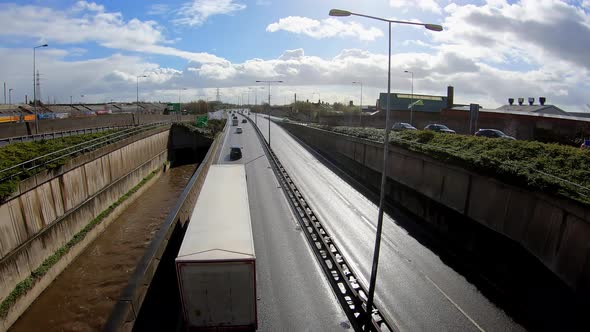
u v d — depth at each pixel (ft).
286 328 47.09
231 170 84.48
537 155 72.54
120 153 139.23
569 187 54.34
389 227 84.64
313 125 278.05
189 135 251.39
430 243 75.41
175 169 214.48
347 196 111.96
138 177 156.76
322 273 61.67
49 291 74.95
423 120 229.86
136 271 46.29
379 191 119.55
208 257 40.47
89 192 109.91
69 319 66.49
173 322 48.96
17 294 66.59
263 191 116.47
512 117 172.35
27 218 77.20
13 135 128.98
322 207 99.40
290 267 63.72
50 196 87.40
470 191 74.59
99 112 286.87
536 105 222.48
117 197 128.67
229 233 46.83
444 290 56.90
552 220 54.54
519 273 59.36
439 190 86.22
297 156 193.06
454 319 49.70
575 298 49.42
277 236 77.97
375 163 126.62
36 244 76.95
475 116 126.62
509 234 63.46
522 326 48.32
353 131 174.09
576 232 50.14
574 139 128.88
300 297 54.29
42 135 134.31
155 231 107.45
